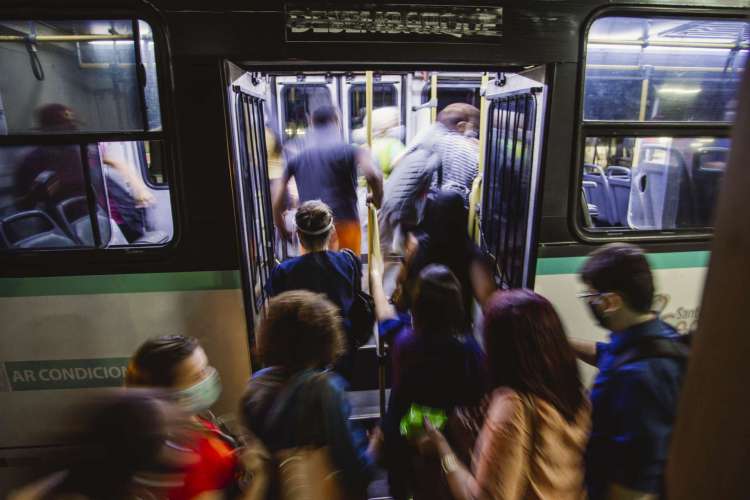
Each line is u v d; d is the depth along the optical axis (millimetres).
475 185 3324
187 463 1148
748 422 477
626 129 2508
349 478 1395
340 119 4742
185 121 2297
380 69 2439
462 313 1776
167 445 1095
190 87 2262
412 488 1836
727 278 494
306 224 2395
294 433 1351
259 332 1524
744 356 478
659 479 1367
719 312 505
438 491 1612
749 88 463
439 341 1732
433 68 2471
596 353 1798
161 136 2305
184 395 1352
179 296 2484
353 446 1429
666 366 1374
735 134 483
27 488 1030
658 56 2486
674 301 2775
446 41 2277
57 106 2254
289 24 2211
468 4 2254
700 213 2904
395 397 1784
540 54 2346
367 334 2586
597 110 2516
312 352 1443
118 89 2262
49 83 2234
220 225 2422
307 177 3281
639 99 2525
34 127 2260
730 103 2574
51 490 1013
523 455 1220
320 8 2201
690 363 554
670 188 2938
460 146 3428
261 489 1318
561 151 2488
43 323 2463
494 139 3131
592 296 1524
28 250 2393
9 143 2250
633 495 1382
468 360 1729
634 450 1368
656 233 2682
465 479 1443
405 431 1714
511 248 2881
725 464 506
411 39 2260
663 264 2715
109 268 2422
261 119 3203
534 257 2604
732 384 493
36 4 2145
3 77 2211
